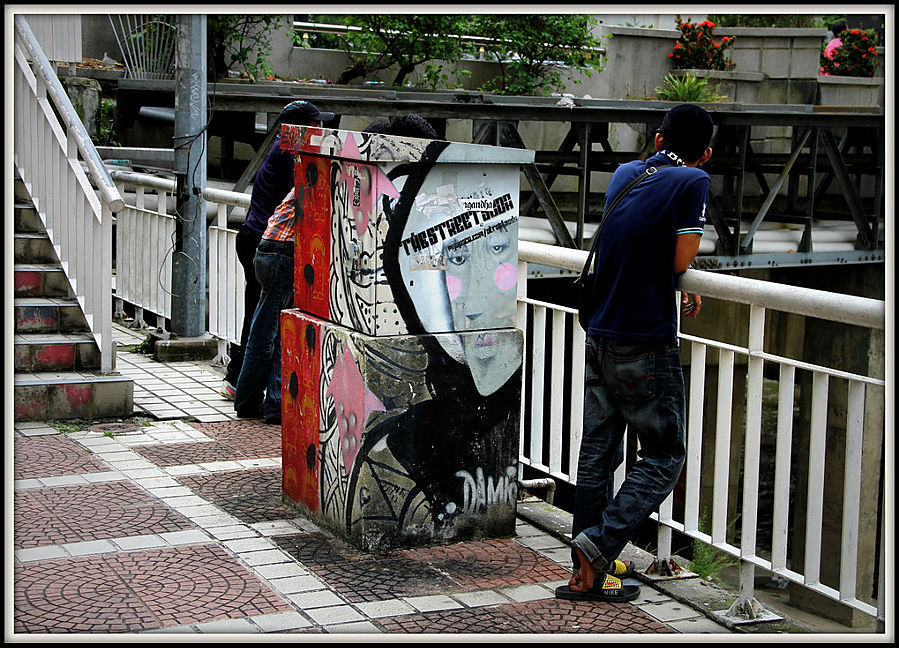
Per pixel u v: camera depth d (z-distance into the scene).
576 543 3.73
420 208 4.00
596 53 16.78
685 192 3.55
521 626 3.55
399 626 3.51
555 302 13.55
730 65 18.38
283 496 4.72
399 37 14.52
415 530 4.22
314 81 14.33
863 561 12.09
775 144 18.09
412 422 4.13
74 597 3.65
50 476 5.03
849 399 3.39
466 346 4.19
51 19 9.15
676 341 3.64
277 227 5.93
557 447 4.73
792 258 13.16
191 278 7.75
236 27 13.25
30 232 7.07
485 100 13.70
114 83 11.86
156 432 5.88
